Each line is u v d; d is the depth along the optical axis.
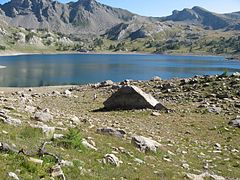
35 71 145.50
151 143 21.56
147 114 37.09
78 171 13.41
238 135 28.69
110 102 41.94
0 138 15.03
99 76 128.50
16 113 25.81
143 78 121.31
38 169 11.99
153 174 16.22
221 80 50.34
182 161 20.44
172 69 166.25
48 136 18.48
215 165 20.66
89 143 19.12
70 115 31.38
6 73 132.62
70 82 107.75
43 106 39.97
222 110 37.72
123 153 18.86
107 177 14.03
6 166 11.48
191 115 36.38
